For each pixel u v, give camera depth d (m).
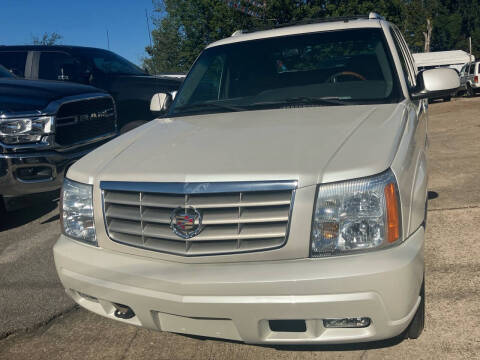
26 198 4.92
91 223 2.57
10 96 4.93
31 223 5.24
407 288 2.13
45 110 4.94
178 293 2.25
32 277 3.87
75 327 3.14
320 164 2.25
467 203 5.03
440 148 8.33
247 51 3.94
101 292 2.45
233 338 2.30
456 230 4.30
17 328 3.12
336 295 2.10
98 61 8.42
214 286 2.19
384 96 3.34
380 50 3.61
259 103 3.51
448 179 6.09
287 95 3.52
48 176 5.00
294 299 2.12
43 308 3.38
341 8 23.80
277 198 2.19
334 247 2.17
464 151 7.86
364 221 2.16
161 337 2.98
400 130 2.63
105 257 2.49
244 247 2.23
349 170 2.20
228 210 2.24
